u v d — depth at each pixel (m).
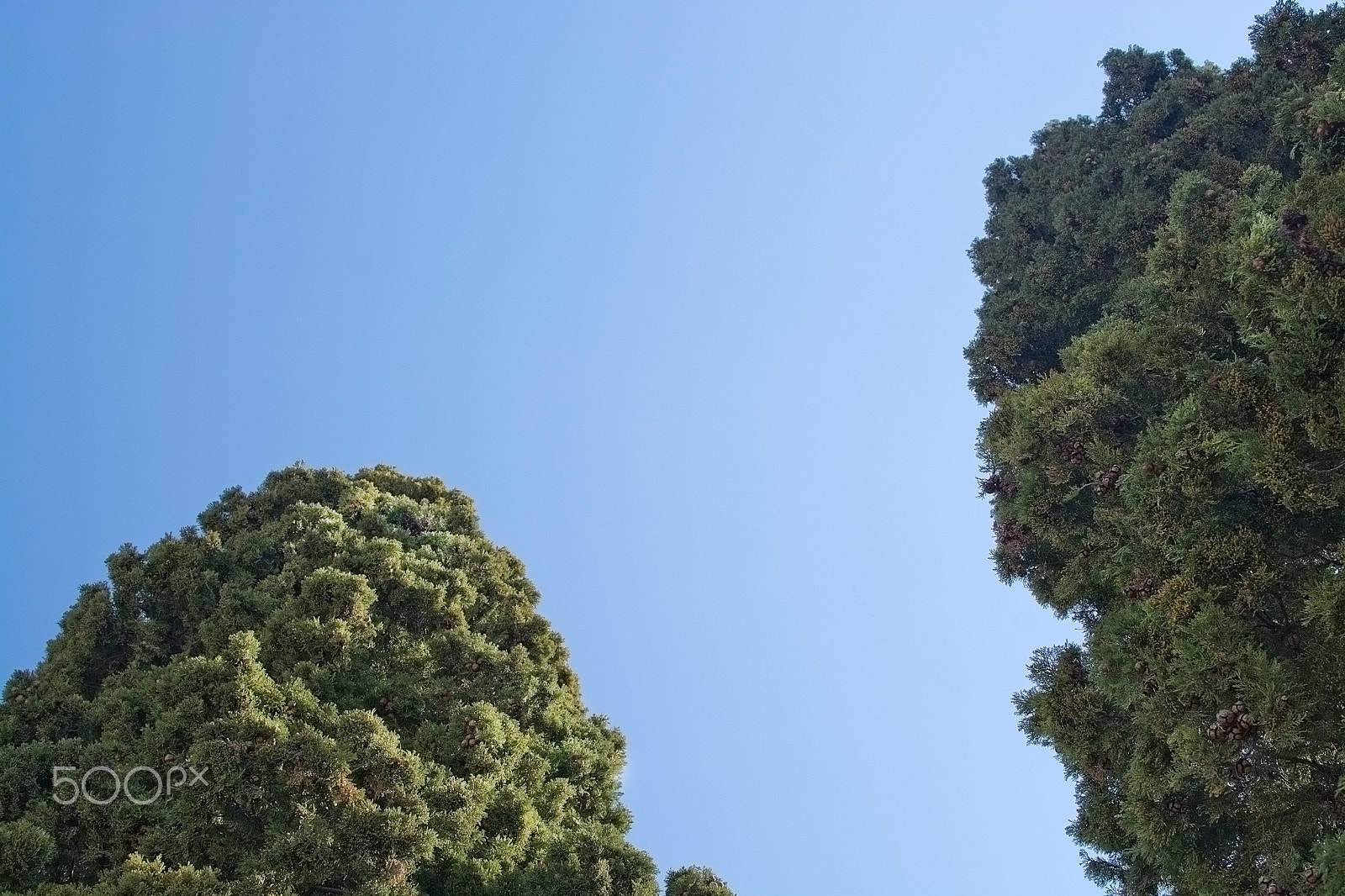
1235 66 19.06
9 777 13.42
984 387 19.56
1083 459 12.76
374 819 12.82
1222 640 9.77
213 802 12.85
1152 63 23.14
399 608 18.89
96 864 12.88
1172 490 10.68
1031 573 15.03
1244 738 9.52
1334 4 16.64
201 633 16.80
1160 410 12.82
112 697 15.10
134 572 18.27
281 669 15.83
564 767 17.78
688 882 14.48
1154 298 13.84
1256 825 10.82
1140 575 11.34
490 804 15.05
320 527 19.84
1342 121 10.87
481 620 20.50
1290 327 10.19
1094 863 13.97
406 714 16.66
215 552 19.28
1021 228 22.03
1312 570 10.74
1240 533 10.45
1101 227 18.81
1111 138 22.25
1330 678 10.14
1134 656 11.11
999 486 14.43
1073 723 12.83
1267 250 10.47
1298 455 10.36
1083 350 13.38
